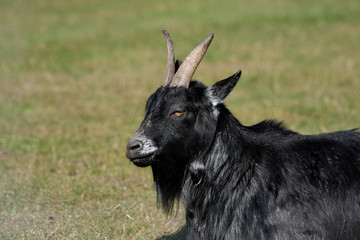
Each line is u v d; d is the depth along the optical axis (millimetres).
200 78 56406
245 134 20406
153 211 27000
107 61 68688
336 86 51781
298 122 40719
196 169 19797
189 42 75875
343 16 89750
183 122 19344
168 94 19516
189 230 20844
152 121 19375
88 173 32500
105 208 27578
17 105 50500
